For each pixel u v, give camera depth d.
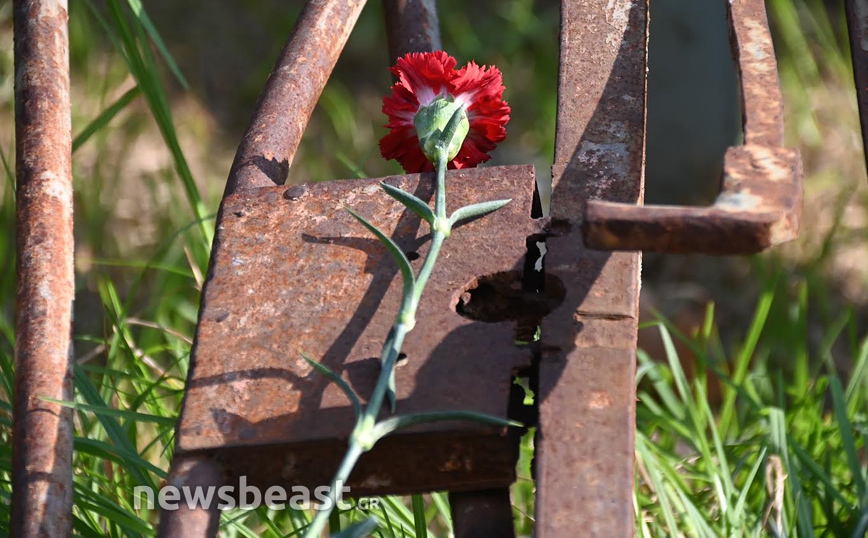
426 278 1.18
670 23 2.92
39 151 1.32
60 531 1.20
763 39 1.22
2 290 2.16
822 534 1.55
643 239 1.10
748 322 2.61
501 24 3.67
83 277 2.48
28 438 1.22
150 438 1.85
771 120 1.16
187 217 2.58
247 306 1.21
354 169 1.67
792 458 1.63
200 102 3.25
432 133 1.27
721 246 1.09
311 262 1.23
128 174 2.81
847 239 2.76
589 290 1.21
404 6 1.51
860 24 1.33
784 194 1.10
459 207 1.25
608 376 1.17
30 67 1.36
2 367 1.50
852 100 3.28
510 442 1.16
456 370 1.17
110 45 3.08
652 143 3.02
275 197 1.27
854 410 1.79
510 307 1.22
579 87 1.31
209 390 1.18
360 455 1.16
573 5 1.36
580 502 1.13
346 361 1.18
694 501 1.58
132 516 1.41
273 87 1.38
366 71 3.50
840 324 2.05
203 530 1.15
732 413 1.93
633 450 1.15
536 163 3.07
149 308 2.03
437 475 1.17
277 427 1.16
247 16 3.66
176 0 3.67
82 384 1.46
